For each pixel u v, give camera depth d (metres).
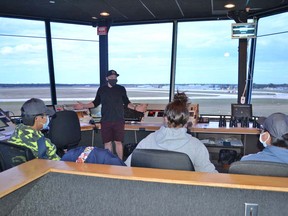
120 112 3.60
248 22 3.82
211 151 4.01
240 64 4.11
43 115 1.87
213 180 0.86
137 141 4.30
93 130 3.99
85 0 3.42
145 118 3.98
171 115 1.59
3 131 3.09
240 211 0.84
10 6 3.68
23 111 1.83
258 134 3.47
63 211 0.97
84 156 1.33
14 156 1.66
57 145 3.17
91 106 3.83
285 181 0.86
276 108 4.03
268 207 0.82
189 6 3.68
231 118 3.80
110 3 3.56
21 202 0.88
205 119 4.04
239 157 3.87
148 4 3.60
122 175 0.91
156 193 0.89
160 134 1.62
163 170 0.97
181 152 1.43
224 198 0.84
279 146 1.42
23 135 1.79
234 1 3.40
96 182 0.93
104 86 3.65
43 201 0.96
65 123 3.19
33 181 0.91
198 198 0.86
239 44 4.06
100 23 4.58
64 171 0.95
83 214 0.96
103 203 0.93
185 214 0.88
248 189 0.82
